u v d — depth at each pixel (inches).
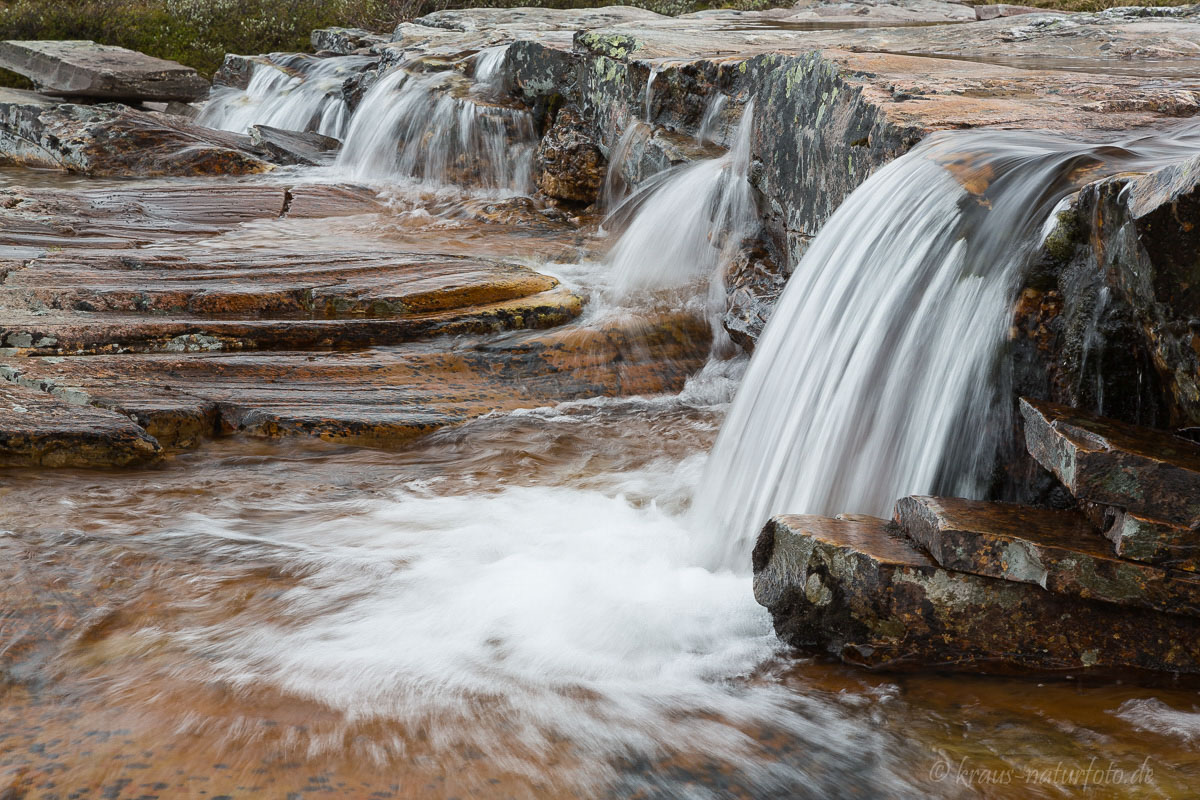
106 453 172.4
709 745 97.3
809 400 153.3
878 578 109.8
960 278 134.3
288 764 91.3
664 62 320.5
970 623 109.2
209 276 251.6
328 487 170.9
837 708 104.3
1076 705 104.0
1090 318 118.2
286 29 746.2
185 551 138.9
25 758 90.7
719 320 249.4
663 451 195.3
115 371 199.2
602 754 95.1
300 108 550.0
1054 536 108.1
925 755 95.4
